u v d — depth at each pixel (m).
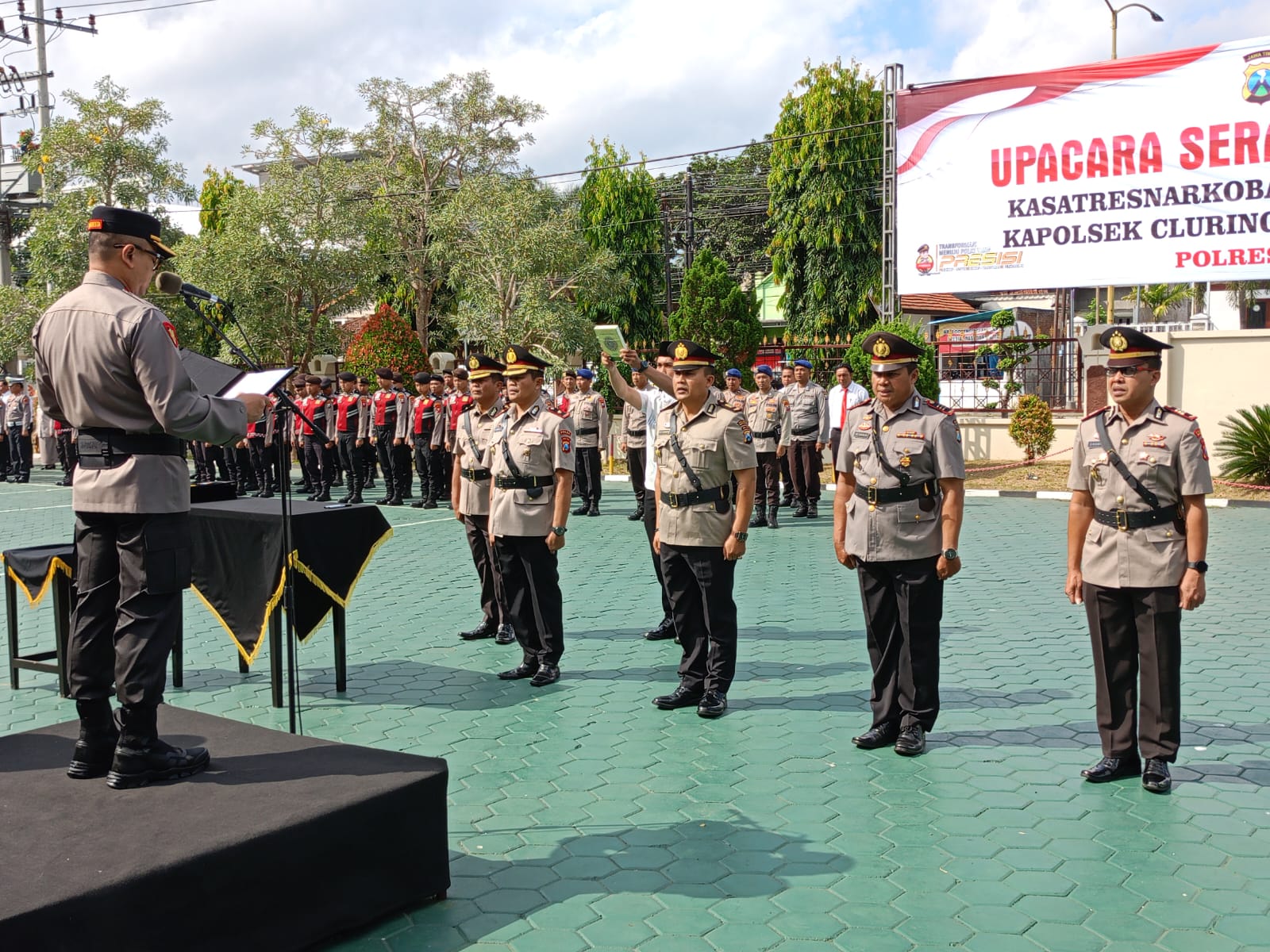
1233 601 7.96
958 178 16.48
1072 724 5.36
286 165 24.67
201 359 4.46
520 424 6.24
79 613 3.50
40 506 16.28
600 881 3.73
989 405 19.12
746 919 3.46
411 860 3.44
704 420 5.57
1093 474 4.58
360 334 23.53
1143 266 15.44
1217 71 14.68
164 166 23.73
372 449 17.73
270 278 24.09
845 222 27.08
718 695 5.61
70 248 22.61
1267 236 14.63
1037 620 7.59
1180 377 15.05
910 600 4.93
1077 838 4.04
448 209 25.81
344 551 5.94
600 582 9.39
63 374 3.45
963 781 4.62
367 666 6.71
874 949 3.26
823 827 4.17
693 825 4.20
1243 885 3.64
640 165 32.31
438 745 5.20
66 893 2.63
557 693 6.06
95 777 3.49
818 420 13.07
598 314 32.22
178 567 3.50
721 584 5.58
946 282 16.72
